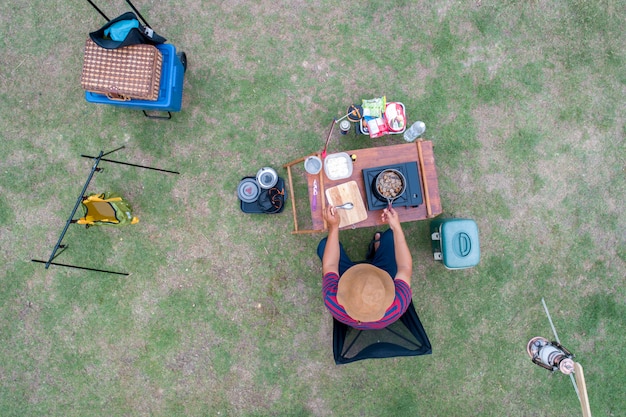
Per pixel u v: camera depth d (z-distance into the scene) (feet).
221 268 15.12
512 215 15.28
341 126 14.16
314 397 15.17
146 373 15.10
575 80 15.37
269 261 15.14
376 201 11.96
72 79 14.92
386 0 15.12
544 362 14.01
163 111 14.89
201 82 14.99
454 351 15.26
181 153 15.03
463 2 15.20
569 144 15.35
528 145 15.28
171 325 15.11
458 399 15.25
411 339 11.73
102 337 15.07
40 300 15.01
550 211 15.33
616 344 15.42
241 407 15.12
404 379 15.21
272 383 15.14
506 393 15.30
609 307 15.39
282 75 15.07
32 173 14.92
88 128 14.94
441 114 15.16
